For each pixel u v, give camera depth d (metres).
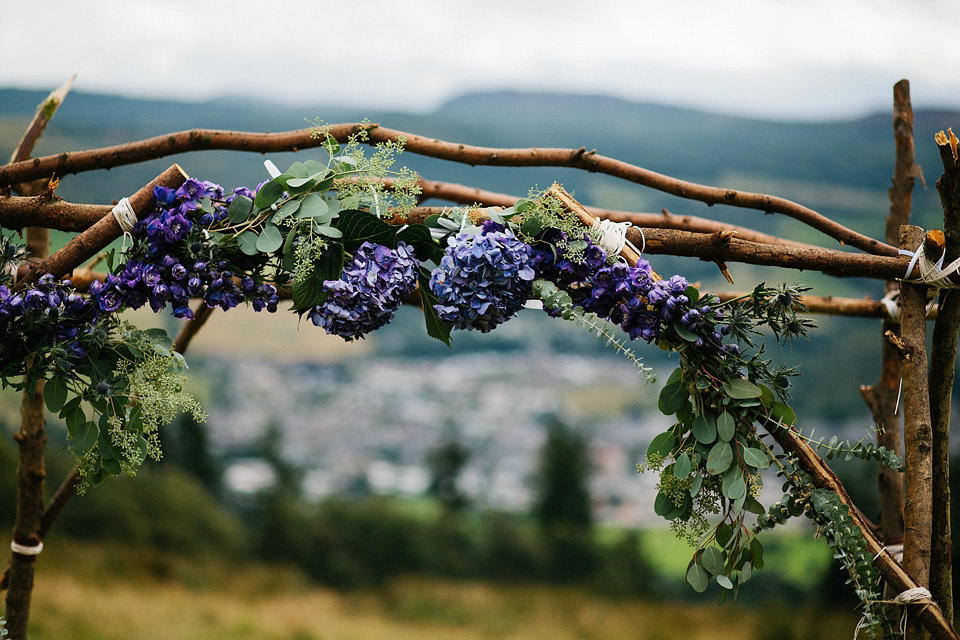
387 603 20.08
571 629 19.03
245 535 21.31
